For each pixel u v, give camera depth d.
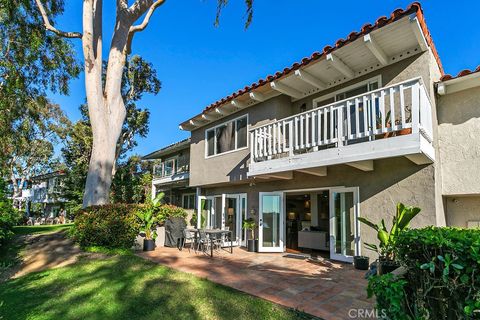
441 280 2.38
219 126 13.12
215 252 10.20
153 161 27.80
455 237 2.36
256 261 8.60
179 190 20.48
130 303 5.06
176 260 8.59
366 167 7.63
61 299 5.25
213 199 14.09
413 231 2.73
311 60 8.16
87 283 6.16
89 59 11.57
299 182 10.00
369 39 6.83
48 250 9.37
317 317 4.45
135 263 7.92
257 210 11.58
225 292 5.61
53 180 36.75
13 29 12.40
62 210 33.47
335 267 7.78
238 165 11.66
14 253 8.98
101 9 12.55
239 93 10.86
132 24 12.80
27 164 30.02
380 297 2.68
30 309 4.80
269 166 9.05
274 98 10.45
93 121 11.62
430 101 7.09
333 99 9.48
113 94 12.17
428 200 6.82
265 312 4.65
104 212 9.80
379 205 7.67
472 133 7.27
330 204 8.91
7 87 13.18
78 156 24.34
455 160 7.42
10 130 15.25
